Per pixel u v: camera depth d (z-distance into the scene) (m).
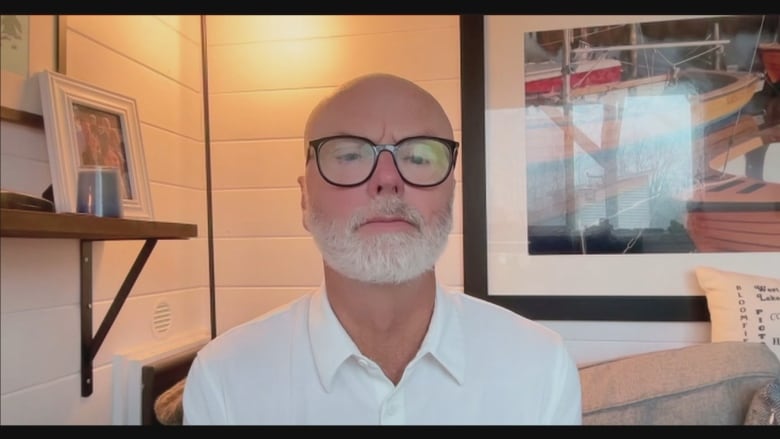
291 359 0.88
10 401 0.98
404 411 0.83
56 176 0.99
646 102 1.40
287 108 1.58
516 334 0.94
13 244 0.99
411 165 0.83
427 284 0.86
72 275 1.12
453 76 1.49
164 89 1.44
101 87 1.21
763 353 1.12
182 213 1.52
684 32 1.38
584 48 1.42
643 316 1.40
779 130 1.34
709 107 1.37
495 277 1.46
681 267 1.39
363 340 0.87
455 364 0.86
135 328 1.32
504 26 1.46
